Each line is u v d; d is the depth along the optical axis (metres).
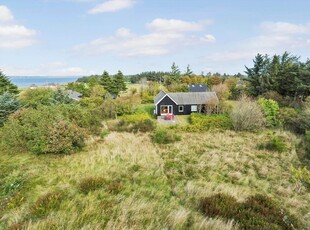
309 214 7.73
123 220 6.12
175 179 10.20
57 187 8.86
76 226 5.95
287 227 6.47
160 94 36.28
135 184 9.27
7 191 8.51
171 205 7.50
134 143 16.39
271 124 23.48
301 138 18.95
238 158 13.86
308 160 13.98
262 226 6.16
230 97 44.59
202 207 7.32
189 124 25.45
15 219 6.46
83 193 8.23
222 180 10.49
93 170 10.80
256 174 11.56
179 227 6.16
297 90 32.25
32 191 8.53
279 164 13.19
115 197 7.85
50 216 6.48
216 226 5.95
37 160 12.39
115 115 28.27
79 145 14.57
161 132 17.92
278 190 9.62
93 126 19.73
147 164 11.91
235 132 21.97
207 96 33.81
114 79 56.66
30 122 15.09
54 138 13.07
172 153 14.44
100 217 6.43
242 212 6.87
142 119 25.44
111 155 13.21
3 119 20.41
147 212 6.78
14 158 12.77
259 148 16.25
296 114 22.89
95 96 41.88
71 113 18.80
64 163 11.90
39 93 37.44
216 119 24.36
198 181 10.02
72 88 55.00
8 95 22.77
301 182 10.51
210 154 14.49
